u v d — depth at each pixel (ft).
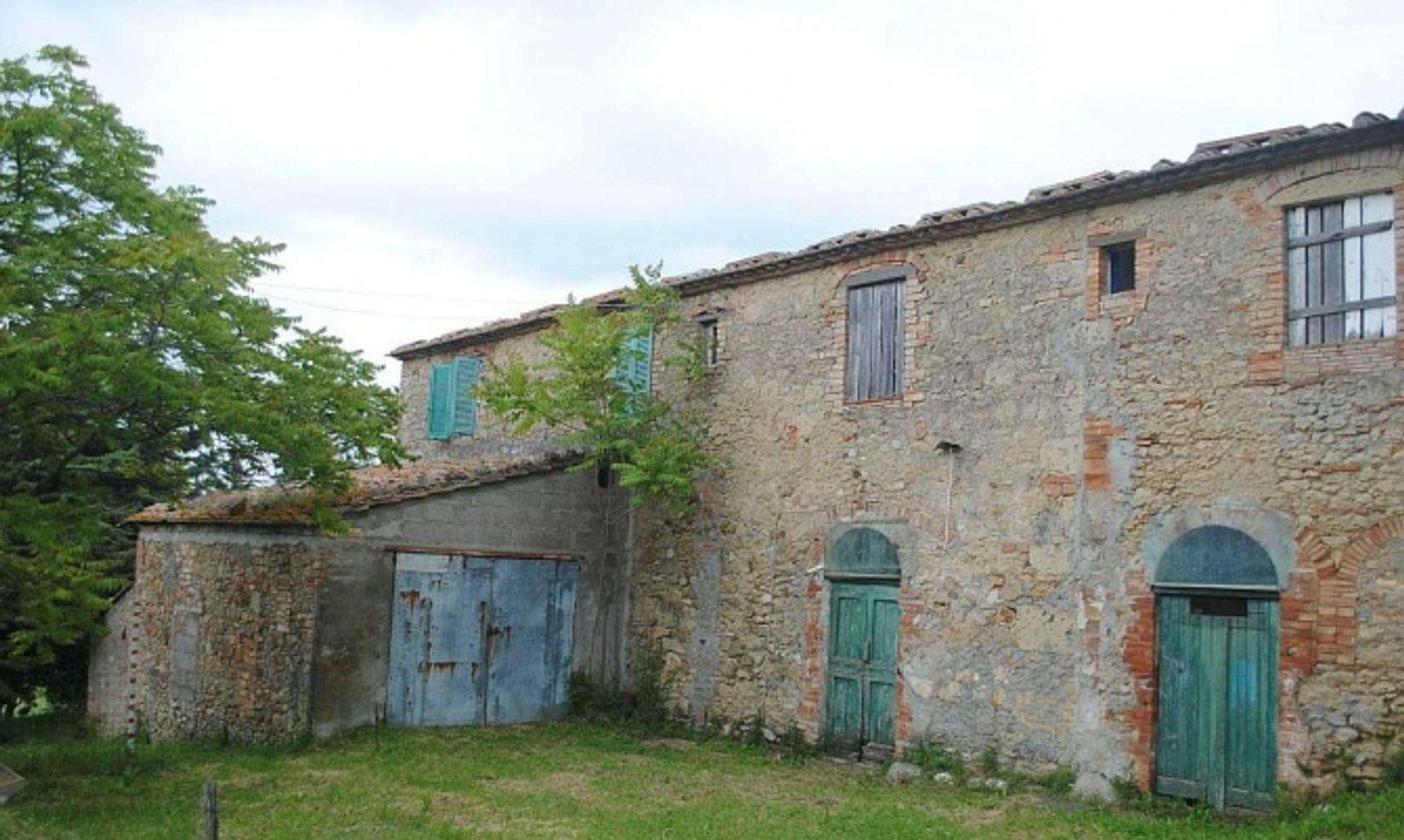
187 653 47.50
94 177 32.78
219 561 46.29
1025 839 27.68
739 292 45.14
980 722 35.47
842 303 41.34
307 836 27.71
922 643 37.29
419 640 43.52
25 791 33.19
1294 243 30.66
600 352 44.73
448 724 44.04
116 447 34.24
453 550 44.52
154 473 37.60
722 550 44.32
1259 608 30.12
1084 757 32.86
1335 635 28.55
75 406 32.50
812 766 38.04
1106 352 33.76
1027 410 35.47
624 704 47.06
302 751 39.45
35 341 28.73
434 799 31.91
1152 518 32.24
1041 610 34.42
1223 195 31.86
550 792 33.01
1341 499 28.86
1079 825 29.12
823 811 30.68
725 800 32.19
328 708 41.11
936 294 38.32
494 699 45.27
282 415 34.06
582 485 48.60
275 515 42.57
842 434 40.60
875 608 39.11
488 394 46.70
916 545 37.88
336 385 37.52
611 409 45.19
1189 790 30.86
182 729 47.01
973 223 37.06
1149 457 32.50
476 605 45.03
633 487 46.68
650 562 47.34
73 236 31.24
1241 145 31.12
